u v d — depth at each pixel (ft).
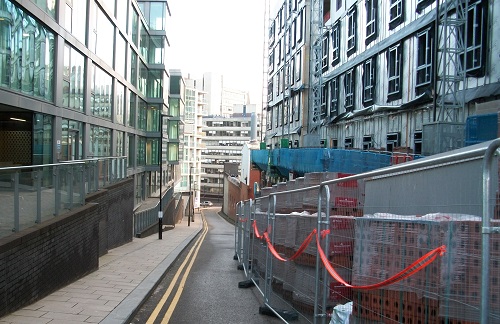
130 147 118.73
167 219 141.79
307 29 113.91
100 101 85.05
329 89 99.40
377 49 70.08
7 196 22.62
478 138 36.01
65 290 27.94
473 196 10.19
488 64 43.27
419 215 11.67
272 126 164.55
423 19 55.16
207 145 471.21
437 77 49.39
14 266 21.56
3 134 55.01
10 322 19.49
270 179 129.90
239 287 33.04
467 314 9.02
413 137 58.08
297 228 21.59
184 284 34.50
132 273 36.52
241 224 49.24
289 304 22.31
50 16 56.54
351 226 14.82
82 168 37.50
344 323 14.06
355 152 61.11
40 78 55.16
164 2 148.97
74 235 31.63
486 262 8.02
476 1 45.19
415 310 10.54
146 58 142.92
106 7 85.81
